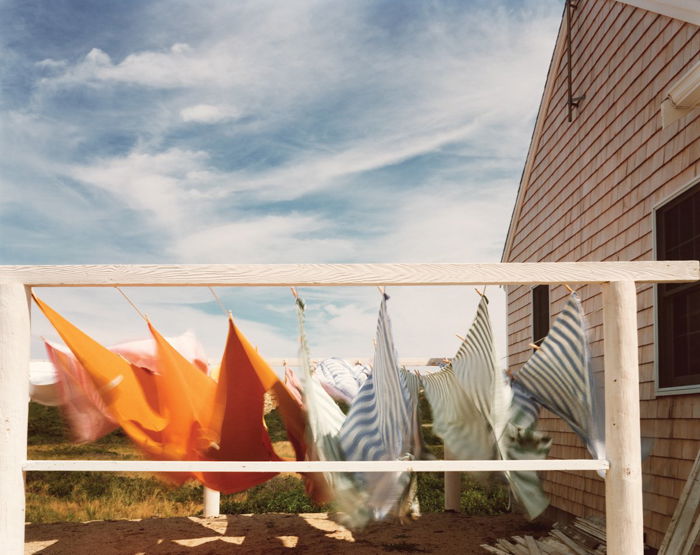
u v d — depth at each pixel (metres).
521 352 10.73
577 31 9.12
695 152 5.94
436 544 7.62
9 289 4.58
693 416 5.79
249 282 4.63
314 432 5.68
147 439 6.12
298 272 4.64
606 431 4.68
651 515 6.39
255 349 5.44
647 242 6.80
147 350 5.71
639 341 6.77
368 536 8.02
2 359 4.53
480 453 5.83
